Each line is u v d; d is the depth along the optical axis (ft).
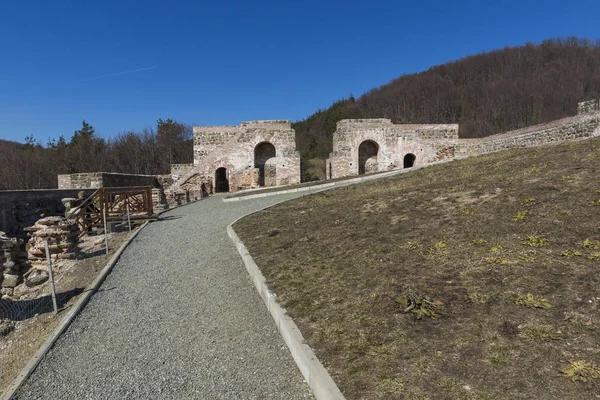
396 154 91.50
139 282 23.38
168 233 37.40
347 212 31.32
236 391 11.78
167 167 153.28
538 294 12.43
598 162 27.71
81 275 25.81
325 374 10.68
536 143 68.49
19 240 29.60
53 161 133.18
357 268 18.22
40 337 17.40
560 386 8.45
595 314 10.78
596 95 172.76
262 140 92.63
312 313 14.75
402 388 9.38
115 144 151.64
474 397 8.62
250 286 20.76
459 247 18.03
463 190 29.37
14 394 12.76
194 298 20.11
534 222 19.07
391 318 12.92
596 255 14.24
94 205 45.34
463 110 209.97
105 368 14.01
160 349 15.08
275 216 36.73
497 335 10.71
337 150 93.09
